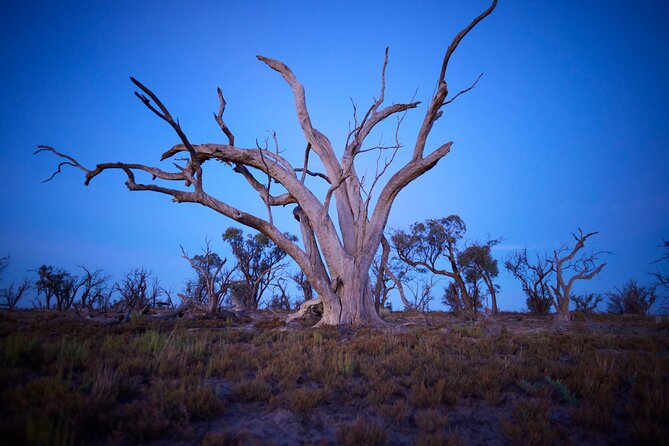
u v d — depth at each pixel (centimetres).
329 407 610
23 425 416
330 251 2006
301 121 2286
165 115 1655
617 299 3559
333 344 1127
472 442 504
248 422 545
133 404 527
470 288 3612
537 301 3534
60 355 783
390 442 497
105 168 1977
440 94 1836
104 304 3688
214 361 793
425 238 3528
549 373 781
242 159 2059
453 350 1048
